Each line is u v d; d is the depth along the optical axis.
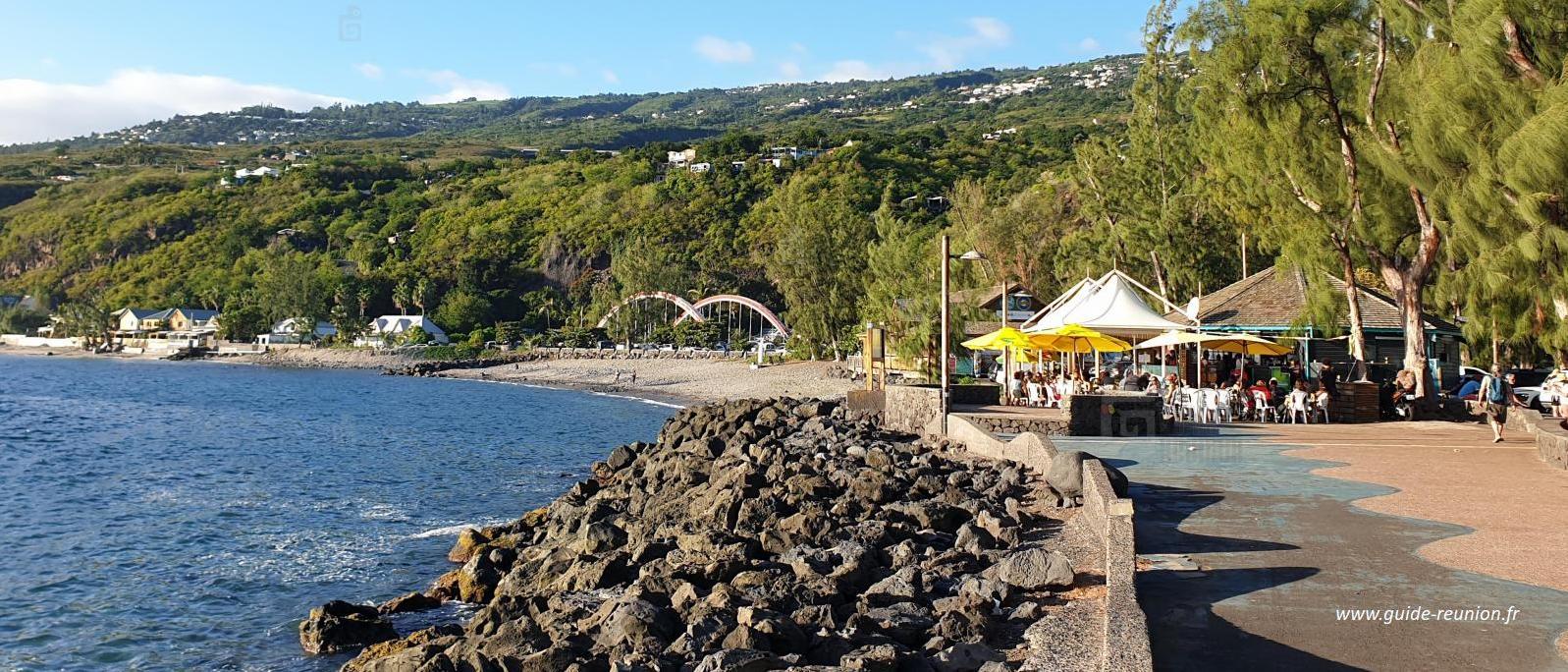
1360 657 8.83
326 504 30.72
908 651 9.95
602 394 93.19
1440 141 23.53
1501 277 23.66
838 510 17.16
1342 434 26.81
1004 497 17.55
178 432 54.88
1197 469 19.92
